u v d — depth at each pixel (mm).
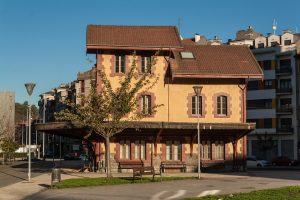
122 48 37938
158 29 41938
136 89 30719
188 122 37375
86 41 38000
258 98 78438
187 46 41906
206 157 38844
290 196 18750
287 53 76625
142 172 28719
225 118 38812
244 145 39125
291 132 75562
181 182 27859
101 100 30094
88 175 33656
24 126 122062
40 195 22031
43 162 68062
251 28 91375
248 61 40188
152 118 38281
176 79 38750
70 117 30578
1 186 26781
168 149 38531
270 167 57312
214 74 37969
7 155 65562
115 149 37938
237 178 31141
